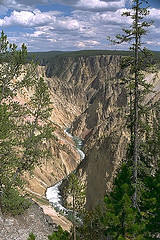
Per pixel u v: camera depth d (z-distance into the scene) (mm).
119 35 17250
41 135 26375
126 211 14914
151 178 17453
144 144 18422
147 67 17312
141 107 18047
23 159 26547
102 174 61250
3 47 23219
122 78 17891
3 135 22016
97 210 21078
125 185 15672
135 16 17000
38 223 25141
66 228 36688
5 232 21766
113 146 65750
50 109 26922
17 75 24656
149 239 15500
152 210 16656
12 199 23891
